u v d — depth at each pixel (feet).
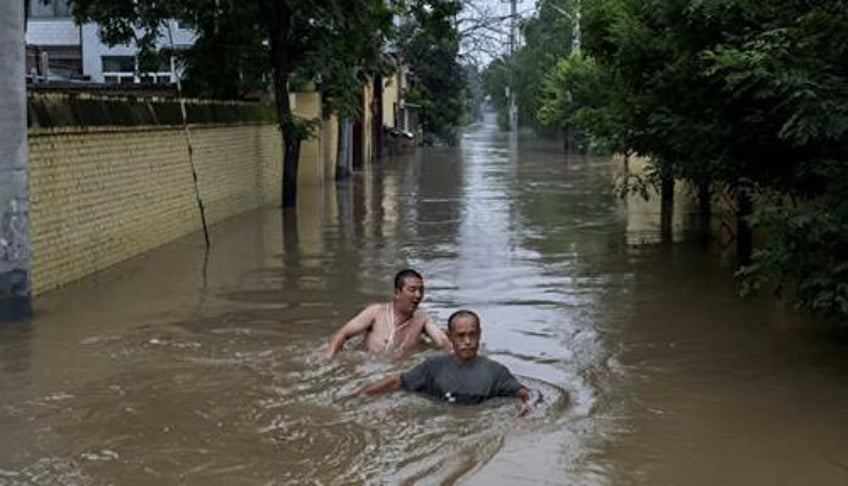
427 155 155.94
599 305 35.09
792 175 34.30
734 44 33.63
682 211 66.49
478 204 73.31
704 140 38.65
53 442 20.94
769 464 20.01
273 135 75.41
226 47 66.49
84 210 39.78
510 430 21.86
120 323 32.07
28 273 32.83
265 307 34.68
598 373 26.48
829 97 26.91
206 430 21.75
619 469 19.63
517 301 35.70
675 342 29.76
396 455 20.27
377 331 28.89
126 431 21.65
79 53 106.11
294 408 23.29
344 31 65.77
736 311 33.94
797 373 26.43
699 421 22.59
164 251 47.73
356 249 49.01
